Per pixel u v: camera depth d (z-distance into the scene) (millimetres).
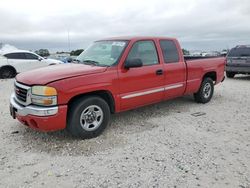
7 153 4289
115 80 5090
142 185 3383
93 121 4895
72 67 5105
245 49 13398
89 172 3705
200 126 5648
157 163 3949
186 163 3947
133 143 4691
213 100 8188
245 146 4602
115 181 3477
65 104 4441
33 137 4941
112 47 5633
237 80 13492
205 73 7402
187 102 7781
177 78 6441
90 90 4711
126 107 5461
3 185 3396
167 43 6332
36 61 15586
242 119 6176
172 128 5500
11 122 5820
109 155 4215
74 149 4430
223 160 4051
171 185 3381
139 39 5691
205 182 3449
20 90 4699
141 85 5590
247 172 3699
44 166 3873
